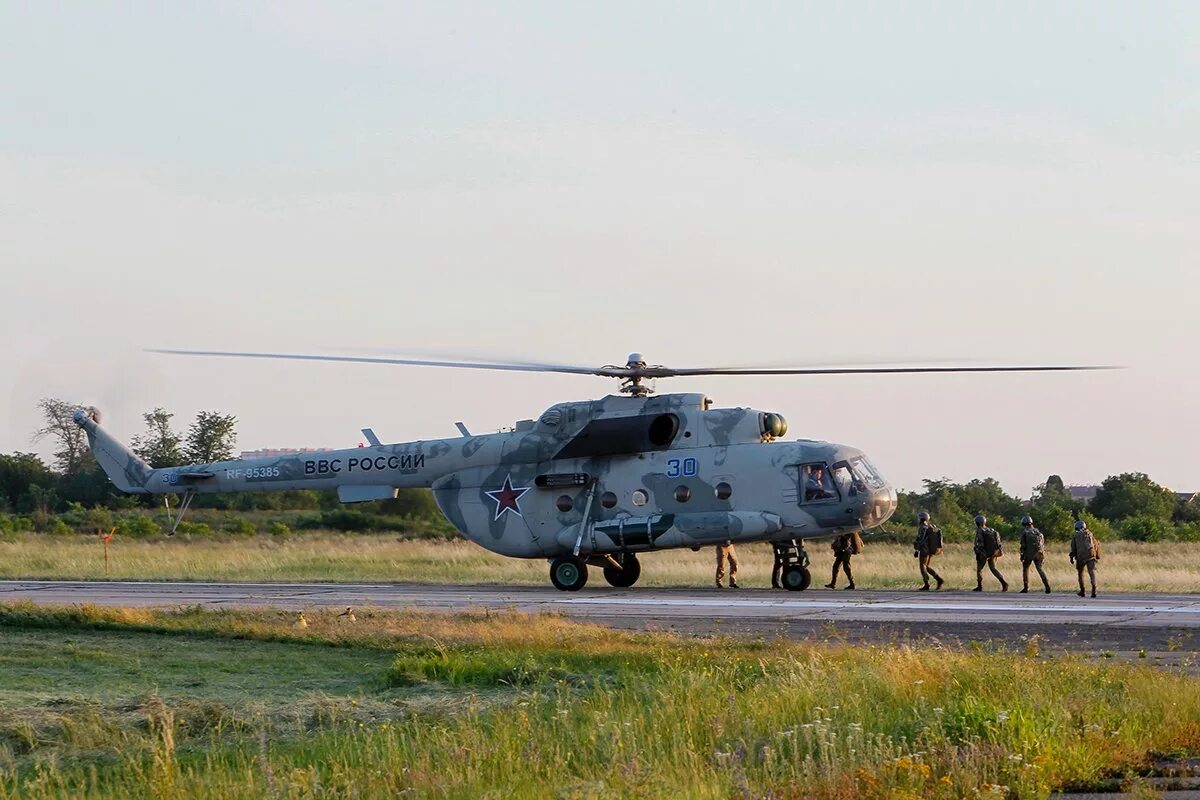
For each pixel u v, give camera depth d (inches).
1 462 6048.2
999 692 930.7
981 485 5280.5
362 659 1263.5
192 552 3309.5
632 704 932.6
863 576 2443.4
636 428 2137.1
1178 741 838.5
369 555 3189.0
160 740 858.8
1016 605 1740.9
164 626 1473.9
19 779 772.6
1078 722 851.4
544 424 2214.6
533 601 1895.9
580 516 2166.6
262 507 5994.1
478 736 790.5
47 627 1519.4
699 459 2114.9
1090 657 1210.6
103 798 711.7
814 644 1261.1
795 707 888.3
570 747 783.1
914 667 1002.1
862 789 682.2
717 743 798.5
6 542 3757.4
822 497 2058.3
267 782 670.5
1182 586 2171.5
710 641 1317.7
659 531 2097.7
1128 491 5093.5
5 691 1073.5
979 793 667.4
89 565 2807.6
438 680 1125.7
